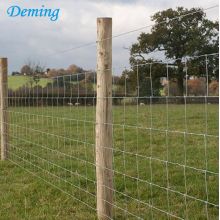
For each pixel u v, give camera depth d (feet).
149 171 24.12
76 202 19.52
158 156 28.60
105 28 16.30
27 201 20.10
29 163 28.30
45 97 26.35
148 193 20.02
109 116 16.51
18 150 32.07
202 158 27.09
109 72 16.39
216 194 19.20
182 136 33.35
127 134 38.34
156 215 16.96
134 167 25.35
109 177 16.66
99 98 16.60
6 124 31.30
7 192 21.95
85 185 22.04
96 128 16.80
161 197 19.40
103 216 16.71
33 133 33.22
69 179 23.32
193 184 20.99
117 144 33.88
